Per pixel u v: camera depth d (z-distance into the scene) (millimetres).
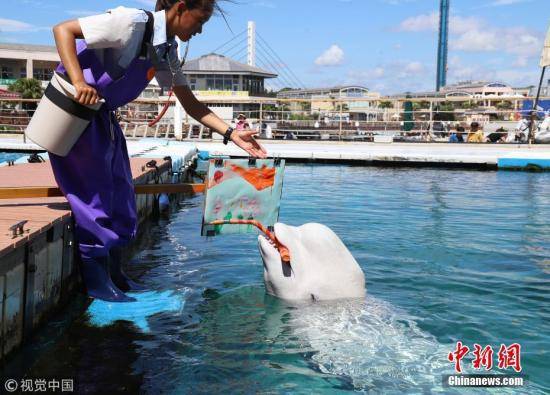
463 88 124875
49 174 7637
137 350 3852
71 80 3926
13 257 3715
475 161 16781
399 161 17328
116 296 4742
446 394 3135
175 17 4199
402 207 9680
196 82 51281
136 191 5379
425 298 4832
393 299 4777
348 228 7832
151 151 14453
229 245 6875
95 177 4457
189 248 6781
